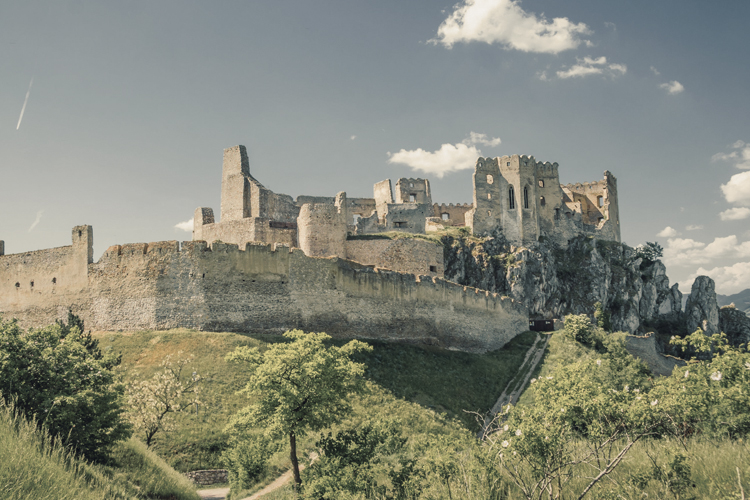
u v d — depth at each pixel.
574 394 16.73
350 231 84.19
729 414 18.58
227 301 47.72
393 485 22.03
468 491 17.67
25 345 24.42
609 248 119.88
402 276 58.38
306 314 50.50
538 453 15.52
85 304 49.38
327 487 23.72
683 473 15.43
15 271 53.69
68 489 17.95
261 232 71.00
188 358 42.84
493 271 104.44
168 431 36.38
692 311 121.31
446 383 51.59
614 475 17.00
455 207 129.62
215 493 32.12
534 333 75.25
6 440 18.09
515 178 115.00
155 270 47.91
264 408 27.11
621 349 66.56
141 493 25.36
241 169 84.75
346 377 28.59
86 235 50.72
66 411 22.92
